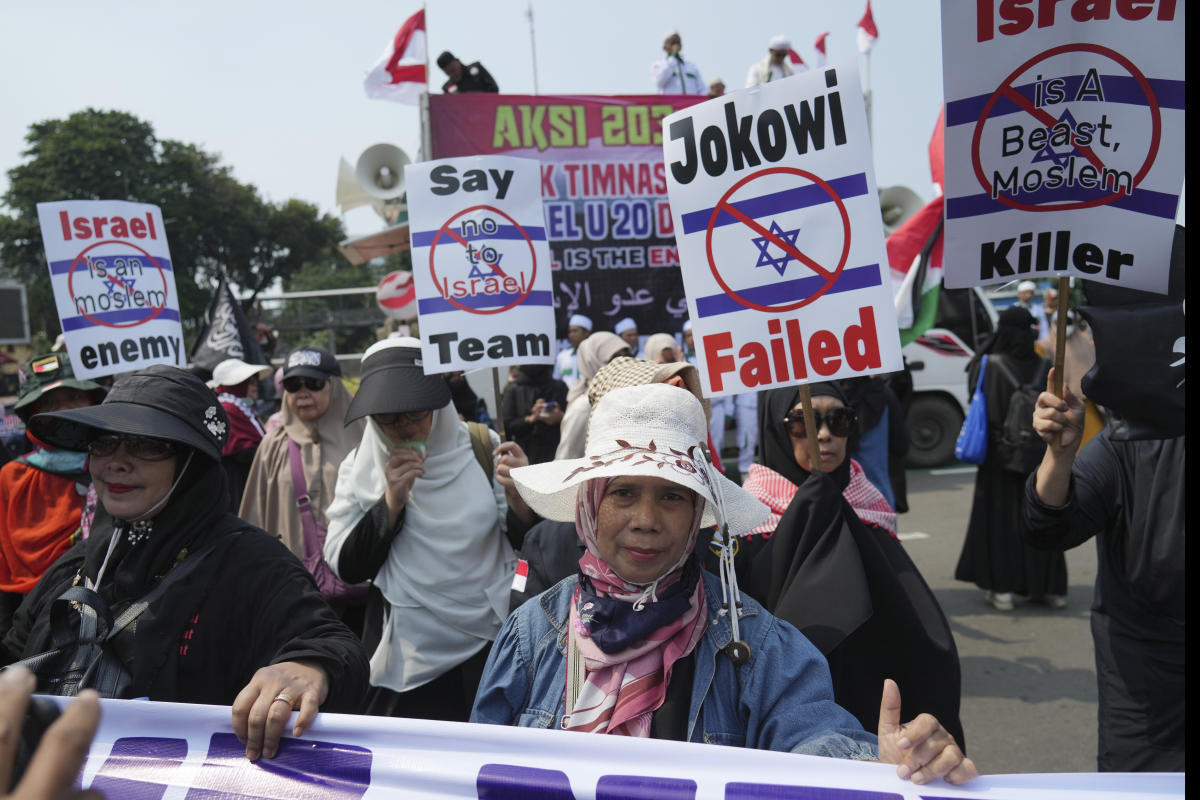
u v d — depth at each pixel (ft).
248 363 18.78
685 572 5.25
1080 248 6.25
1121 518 7.06
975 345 32.94
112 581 5.87
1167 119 6.00
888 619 6.64
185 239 147.84
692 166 6.93
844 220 6.61
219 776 4.98
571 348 25.11
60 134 136.87
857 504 8.41
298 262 180.65
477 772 4.81
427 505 8.87
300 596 5.90
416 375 8.77
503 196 9.33
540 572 7.53
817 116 6.63
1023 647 15.71
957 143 6.33
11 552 10.27
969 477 30.99
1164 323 6.21
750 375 6.87
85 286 11.64
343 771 4.91
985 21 6.18
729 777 4.54
